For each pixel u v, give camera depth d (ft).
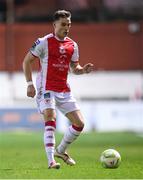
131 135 273.33
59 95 101.09
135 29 425.28
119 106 311.47
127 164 112.47
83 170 95.81
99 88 414.82
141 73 418.31
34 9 449.06
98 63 429.79
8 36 418.31
